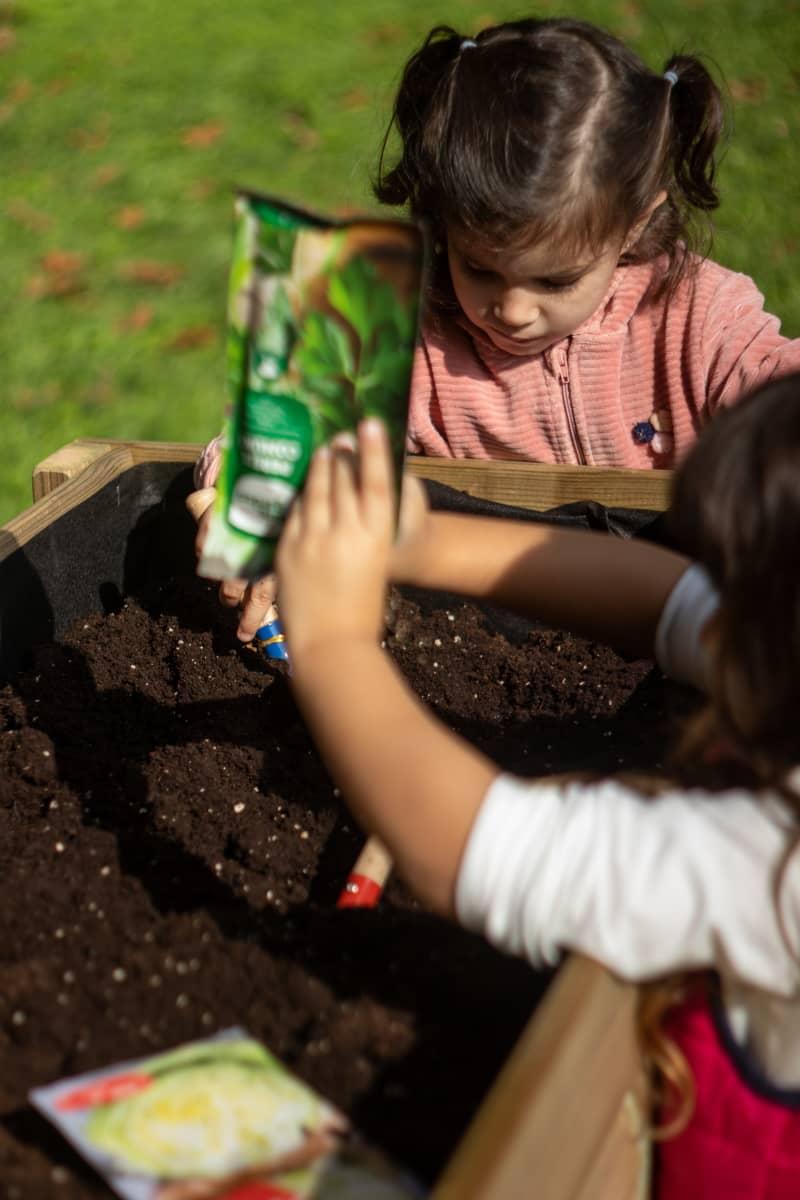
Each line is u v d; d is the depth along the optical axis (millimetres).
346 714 855
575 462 1827
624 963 809
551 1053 761
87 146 4570
